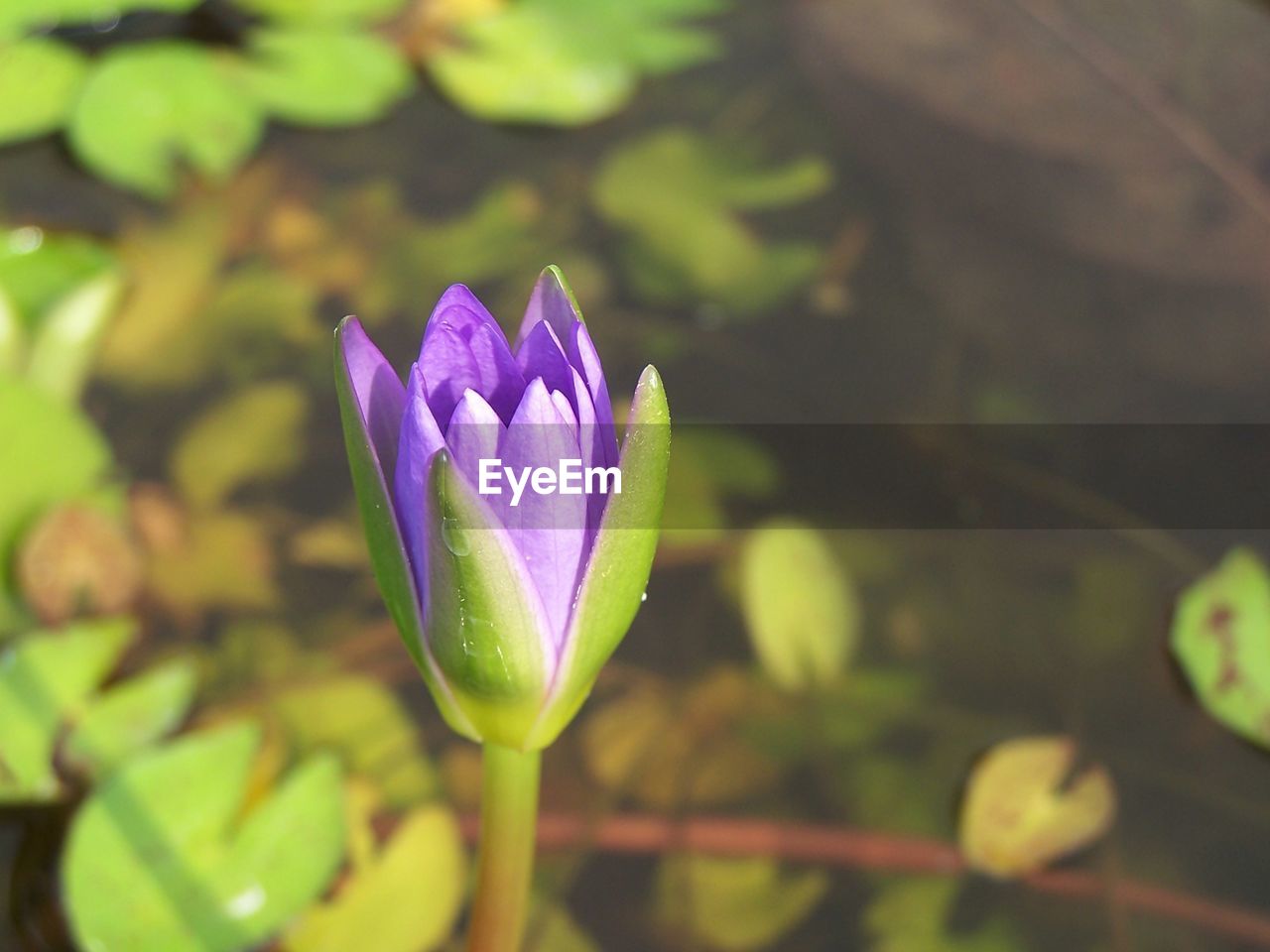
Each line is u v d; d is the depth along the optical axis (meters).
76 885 0.61
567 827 0.64
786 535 0.68
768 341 0.73
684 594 0.68
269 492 0.69
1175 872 0.64
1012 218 0.75
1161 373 0.72
